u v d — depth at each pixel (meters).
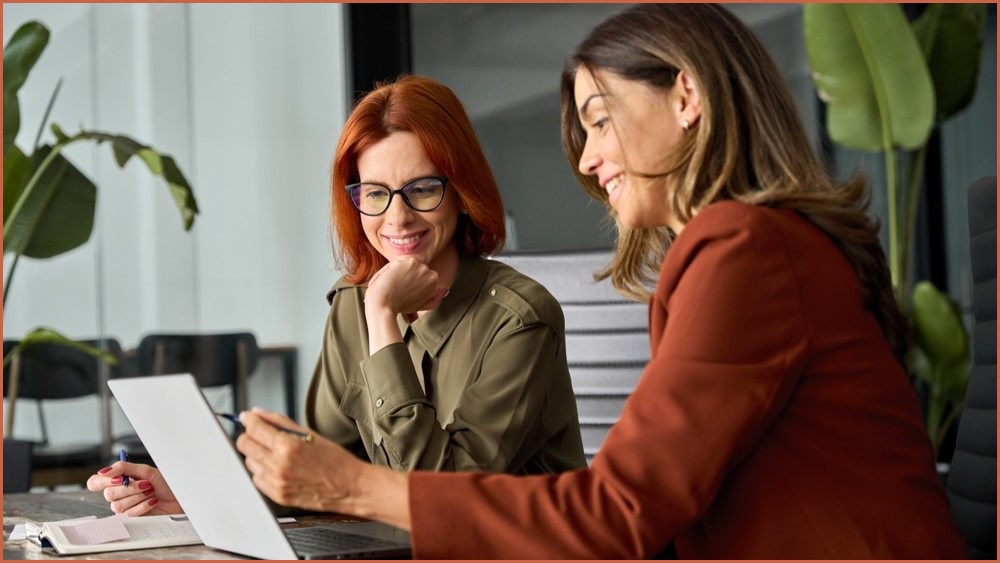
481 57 4.96
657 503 1.17
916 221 4.94
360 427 1.88
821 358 1.23
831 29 4.43
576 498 1.19
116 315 4.79
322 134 5.04
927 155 4.94
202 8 4.95
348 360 1.93
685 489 1.17
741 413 1.18
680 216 1.33
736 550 1.23
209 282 4.91
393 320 1.70
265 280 4.97
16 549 1.52
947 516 1.27
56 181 4.34
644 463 1.18
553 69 4.95
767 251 1.22
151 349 4.80
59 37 4.80
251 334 4.93
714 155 1.30
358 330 1.93
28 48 4.26
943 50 4.56
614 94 1.34
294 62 5.03
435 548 1.21
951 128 4.96
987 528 1.57
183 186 4.34
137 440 4.77
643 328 2.26
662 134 1.33
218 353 4.87
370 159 1.82
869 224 1.31
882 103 4.39
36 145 4.39
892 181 4.42
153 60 4.90
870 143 4.43
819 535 1.21
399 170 1.80
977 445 1.61
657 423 1.19
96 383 4.74
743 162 1.31
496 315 1.80
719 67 1.30
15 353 4.22
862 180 1.37
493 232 1.86
